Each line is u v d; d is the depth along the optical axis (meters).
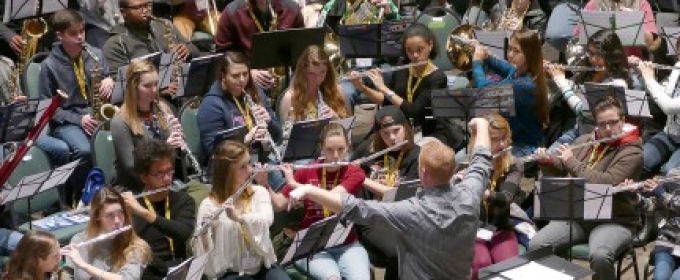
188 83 8.98
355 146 10.01
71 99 9.12
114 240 6.59
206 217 6.79
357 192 7.57
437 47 9.53
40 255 6.11
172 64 9.12
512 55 9.11
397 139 7.91
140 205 6.97
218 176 6.94
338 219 6.67
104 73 9.25
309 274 7.04
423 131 9.45
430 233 5.88
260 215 6.92
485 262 7.39
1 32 10.62
